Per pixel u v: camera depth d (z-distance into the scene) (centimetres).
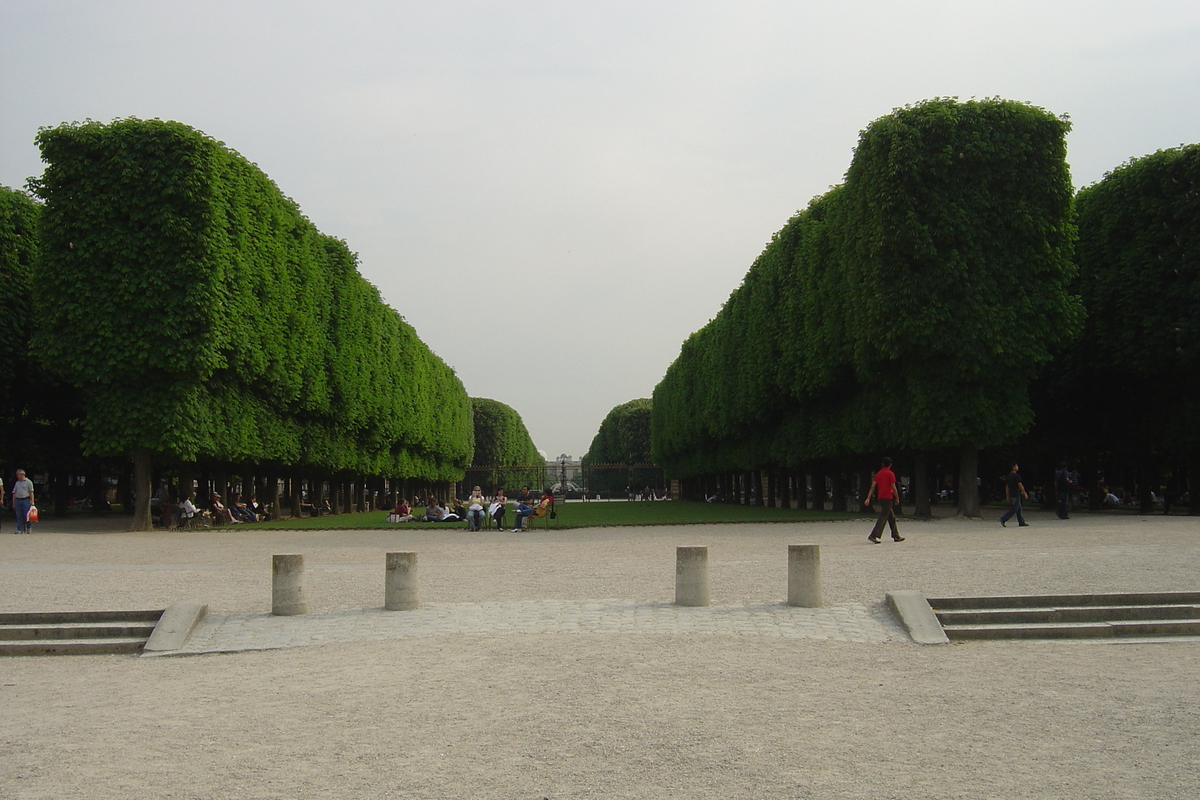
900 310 4491
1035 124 4597
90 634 1822
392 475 9162
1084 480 6975
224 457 5078
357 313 7150
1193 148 4844
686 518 5681
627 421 18912
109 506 7925
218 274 4622
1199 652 1598
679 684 1342
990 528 4022
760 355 6656
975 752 1021
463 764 990
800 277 5947
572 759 1000
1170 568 2294
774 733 1095
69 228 4581
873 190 4616
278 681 1428
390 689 1345
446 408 11694
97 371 4509
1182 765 970
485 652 1590
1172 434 5003
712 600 2070
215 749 1066
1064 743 1055
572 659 1517
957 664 1493
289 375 5728
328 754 1036
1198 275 4819
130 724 1194
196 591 2264
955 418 4509
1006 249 4553
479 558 3097
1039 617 1811
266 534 4500
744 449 8062
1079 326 4678
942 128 4528
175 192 4556
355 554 3291
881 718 1162
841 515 5706
